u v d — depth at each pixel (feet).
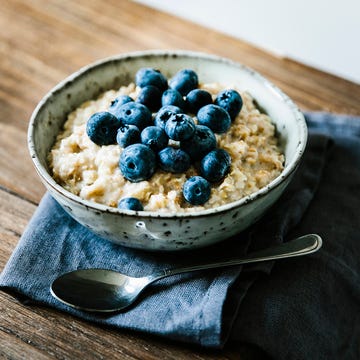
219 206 1.20
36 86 1.70
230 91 1.33
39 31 1.89
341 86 1.76
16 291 1.23
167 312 1.20
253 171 1.31
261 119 1.39
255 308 1.21
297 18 1.95
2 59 1.78
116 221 1.16
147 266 1.27
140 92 1.34
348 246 1.34
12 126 1.58
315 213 1.40
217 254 1.29
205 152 1.25
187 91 1.38
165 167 1.24
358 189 1.46
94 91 1.47
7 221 1.37
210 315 1.16
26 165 1.49
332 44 1.96
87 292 1.22
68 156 1.30
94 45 1.86
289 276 1.27
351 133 1.59
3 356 1.15
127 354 1.16
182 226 1.16
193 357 1.16
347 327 1.26
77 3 2.01
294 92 1.73
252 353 1.18
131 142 1.25
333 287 1.28
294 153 1.30
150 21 1.96
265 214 1.37
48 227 1.32
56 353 1.16
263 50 1.87
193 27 1.95
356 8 1.87
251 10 1.99
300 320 1.21
